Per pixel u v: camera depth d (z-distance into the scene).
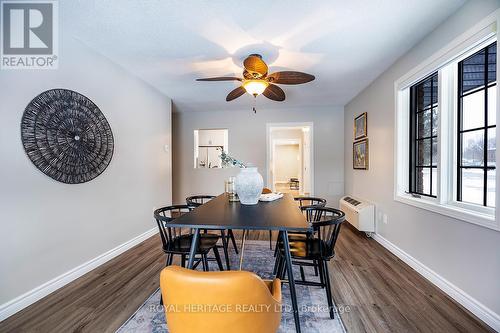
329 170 4.82
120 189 2.74
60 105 1.98
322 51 2.40
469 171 1.80
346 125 4.63
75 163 2.12
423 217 2.14
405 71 2.44
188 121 5.28
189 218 1.47
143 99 3.21
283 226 1.26
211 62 2.64
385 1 1.66
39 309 1.68
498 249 1.43
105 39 2.16
